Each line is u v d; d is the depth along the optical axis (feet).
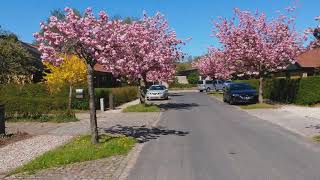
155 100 149.28
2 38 91.30
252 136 53.06
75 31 45.16
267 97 131.54
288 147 44.32
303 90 102.53
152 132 59.36
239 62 111.14
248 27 108.27
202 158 39.09
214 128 62.28
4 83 99.40
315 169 33.58
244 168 34.40
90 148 43.93
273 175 31.81
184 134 56.49
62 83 103.96
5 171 35.42
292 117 75.56
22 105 83.56
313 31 58.34
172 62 113.29
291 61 110.83
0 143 50.37
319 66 158.71
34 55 126.11
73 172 34.04
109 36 46.78
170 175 32.55
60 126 69.00
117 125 69.36
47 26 45.91
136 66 93.45
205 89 231.30
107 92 114.73
